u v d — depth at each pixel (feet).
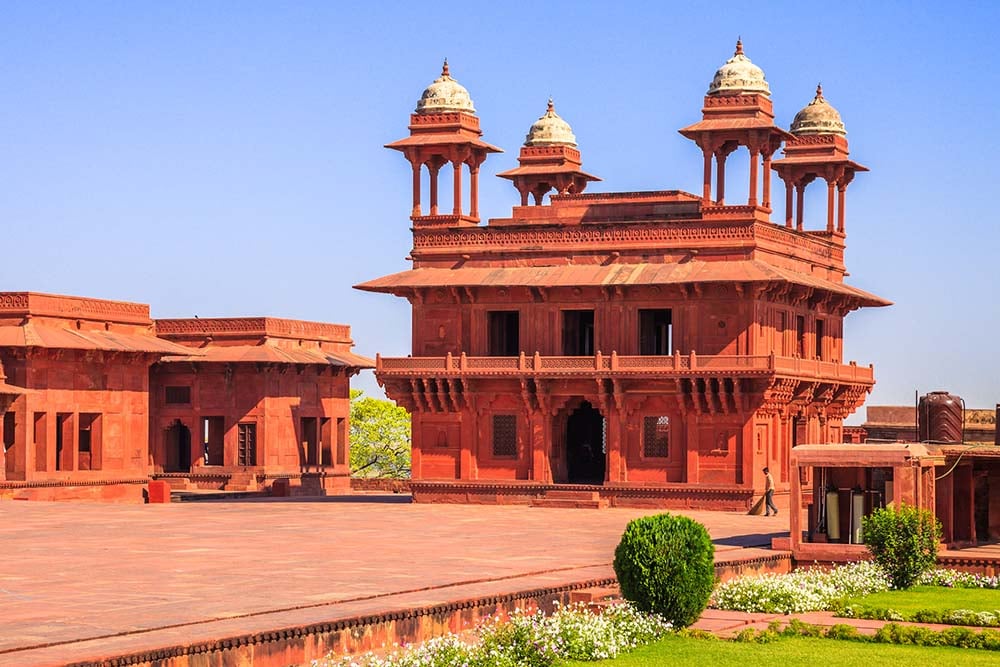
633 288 170.50
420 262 182.09
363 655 67.41
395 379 178.91
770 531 130.82
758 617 84.33
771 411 169.48
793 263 179.83
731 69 171.32
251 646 65.00
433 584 84.17
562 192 207.51
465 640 74.84
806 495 177.06
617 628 75.56
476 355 177.88
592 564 97.91
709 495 166.30
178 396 235.40
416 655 67.92
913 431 226.38
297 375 235.40
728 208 169.27
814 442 184.14
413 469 179.52
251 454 230.07
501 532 126.93
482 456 176.96
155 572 89.45
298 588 81.56
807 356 183.52
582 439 190.08
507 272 176.96
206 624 67.92
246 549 106.52
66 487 194.18
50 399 193.26
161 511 155.22
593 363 170.40
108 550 104.58
